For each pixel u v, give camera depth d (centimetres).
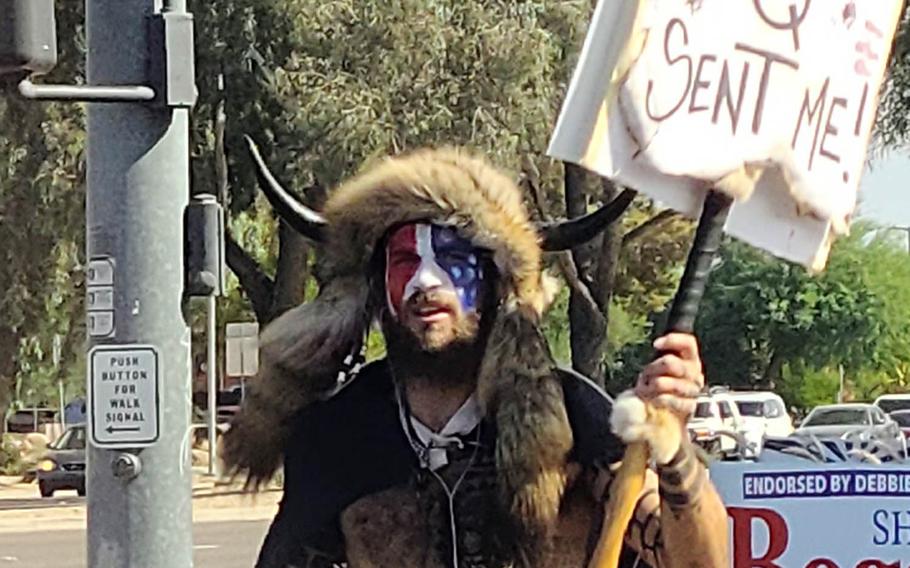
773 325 5406
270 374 391
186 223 719
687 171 368
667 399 351
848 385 5666
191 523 721
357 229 387
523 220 381
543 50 2267
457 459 377
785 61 381
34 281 2622
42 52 664
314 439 387
